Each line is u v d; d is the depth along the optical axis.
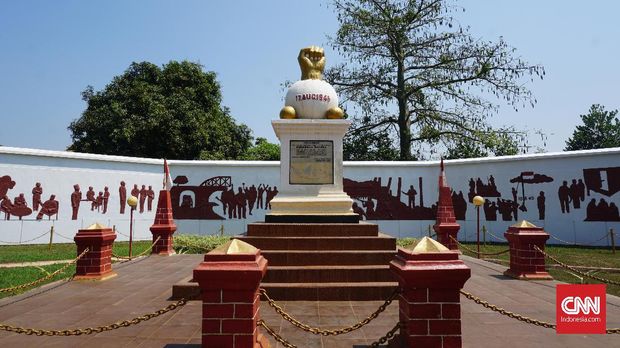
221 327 3.88
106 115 22.77
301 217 8.31
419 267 3.87
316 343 4.67
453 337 3.85
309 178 8.69
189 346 4.54
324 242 7.51
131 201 12.08
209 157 22.36
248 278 3.84
